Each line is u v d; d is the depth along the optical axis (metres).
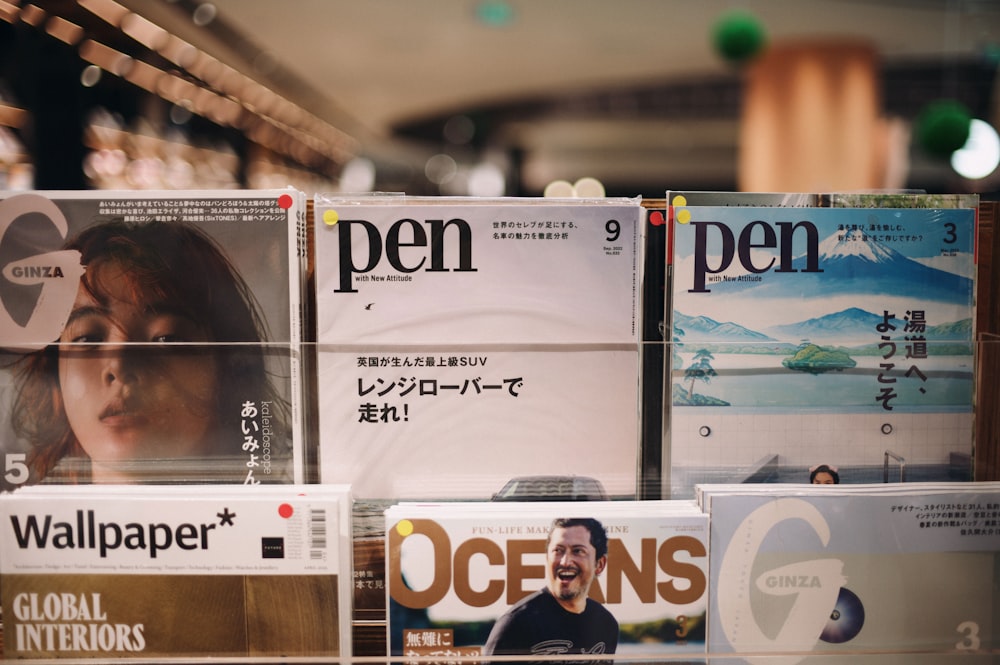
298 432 0.77
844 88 4.40
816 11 3.96
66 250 0.75
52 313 0.76
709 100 5.03
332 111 5.17
